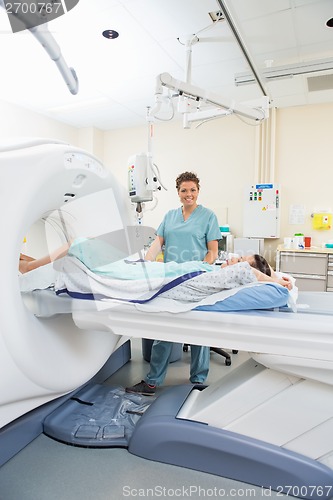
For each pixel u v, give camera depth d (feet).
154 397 6.27
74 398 5.97
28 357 4.24
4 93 11.56
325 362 3.84
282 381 4.26
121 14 7.38
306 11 7.34
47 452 4.82
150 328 4.51
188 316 4.28
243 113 6.81
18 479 4.29
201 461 4.44
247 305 4.29
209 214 7.09
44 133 13.84
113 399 6.01
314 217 12.23
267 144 12.73
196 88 6.03
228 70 9.99
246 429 4.37
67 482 4.25
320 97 11.53
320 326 3.82
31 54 8.95
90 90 11.37
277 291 4.40
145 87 11.16
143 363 8.18
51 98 12.03
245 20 7.64
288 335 3.94
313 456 4.16
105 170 5.84
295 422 4.18
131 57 9.26
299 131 12.42
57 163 4.48
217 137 13.67
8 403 4.37
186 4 7.04
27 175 4.11
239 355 8.75
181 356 8.55
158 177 6.68
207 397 4.96
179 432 4.51
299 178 12.51
